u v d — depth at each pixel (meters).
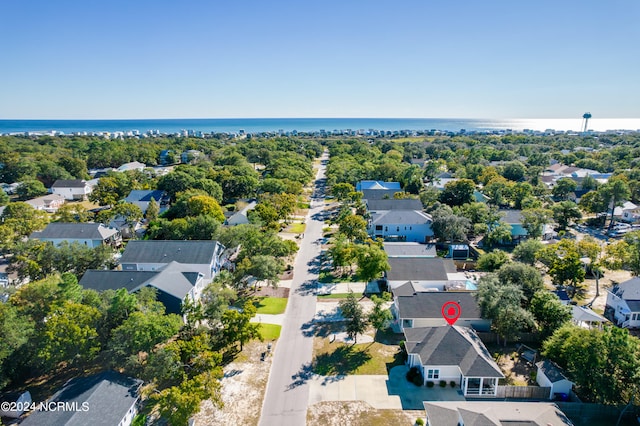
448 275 55.06
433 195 94.94
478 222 77.75
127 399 30.78
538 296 41.69
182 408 28.08
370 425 30.77
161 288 43.28
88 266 55.69
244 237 63.28
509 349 40.94
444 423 28.34
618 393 30.83
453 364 35.19
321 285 55.75
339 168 129.25
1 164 128.88
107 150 164.88
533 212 74.62
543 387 33.81
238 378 36.28
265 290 54.09
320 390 34.78
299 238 76.75
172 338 41.47
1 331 31.59
